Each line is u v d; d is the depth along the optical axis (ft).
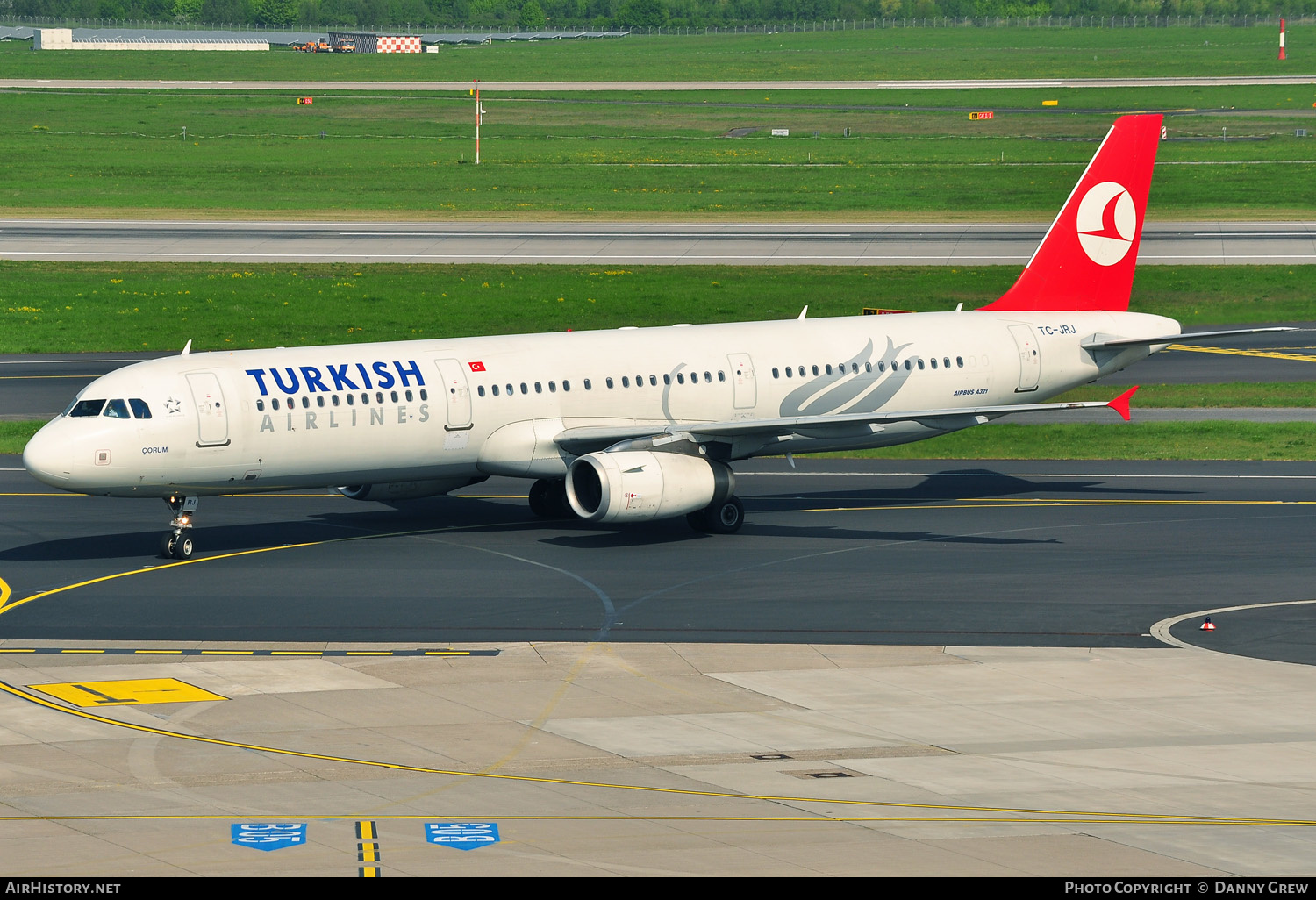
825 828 295.07
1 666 422.82
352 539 613.52
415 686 404.77
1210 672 420.77
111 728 363.97
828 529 634.43
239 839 286.46
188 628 468.75
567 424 627.05
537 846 283.79
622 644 451.53
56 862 271.90
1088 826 296.71
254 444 567.18
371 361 600.80
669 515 597.93
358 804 308.60
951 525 639.76
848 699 394.11
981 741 357.41
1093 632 465.06
